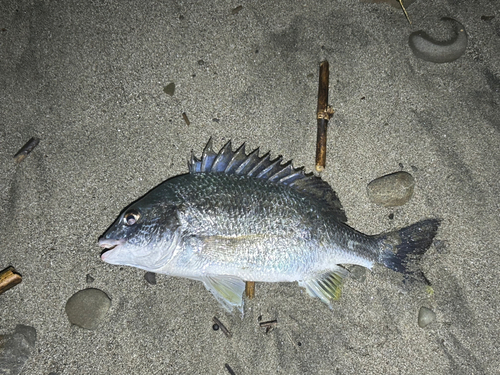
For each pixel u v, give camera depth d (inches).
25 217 16.4
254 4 17.5
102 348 16.1
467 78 17.7
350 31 17.6
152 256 14.7
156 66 17.2
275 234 14.8
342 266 16.9
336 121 17.3
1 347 15.7
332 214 15.9
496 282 16.8
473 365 16.5
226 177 15.2
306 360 16.4
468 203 17.1
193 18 17.4
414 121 17.5
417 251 16.4
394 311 16.7
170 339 16.3
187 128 17.0
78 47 17.1
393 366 16.5
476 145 17.4
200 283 16.6
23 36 17.0
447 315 16.7
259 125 17.2
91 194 16.7
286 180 15.8
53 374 15.9
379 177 17.1
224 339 16.4
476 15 17.9
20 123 16.8
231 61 17.3
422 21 17.7
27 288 16.2
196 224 14.6
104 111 17.0
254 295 16.7
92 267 16.4
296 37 17.5
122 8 17.3
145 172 16.8
